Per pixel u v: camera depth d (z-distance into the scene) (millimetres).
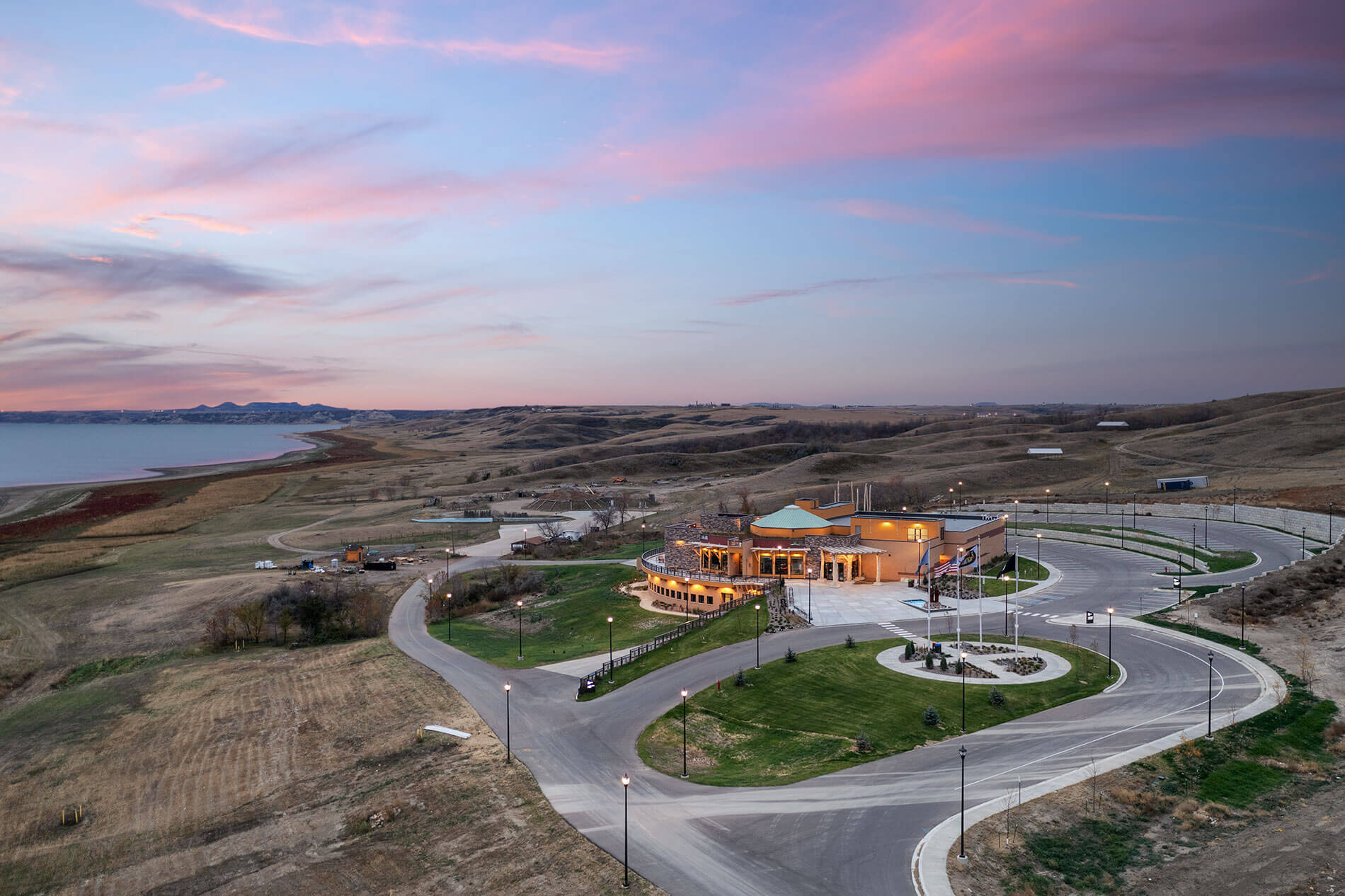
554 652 92500
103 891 51281
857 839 46562
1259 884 42406
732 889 42406
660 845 47375
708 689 73125
